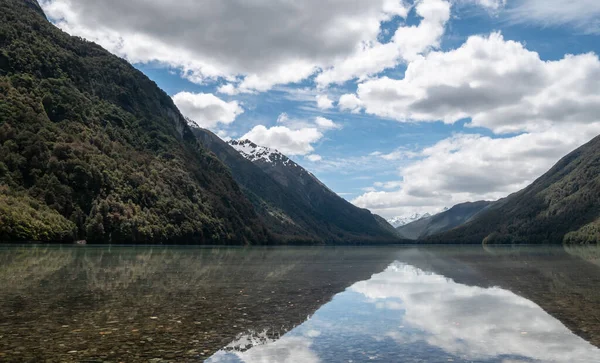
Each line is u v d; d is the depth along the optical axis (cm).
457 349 1370
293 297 2516
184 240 16750
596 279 3528
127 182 15912
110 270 4012
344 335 1557
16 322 1619
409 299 2508
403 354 1302
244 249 13862
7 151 12519
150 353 1238
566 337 1519
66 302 2100
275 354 1287
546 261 6475
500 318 1891
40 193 12206
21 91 15575
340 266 5628
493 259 7462
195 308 2023
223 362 1191
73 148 14288
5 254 5850
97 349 1256
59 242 11344
